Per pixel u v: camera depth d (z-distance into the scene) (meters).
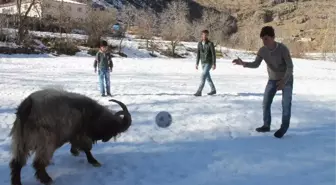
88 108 5.75
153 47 49.81
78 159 6.36
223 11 143.00
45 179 5.23
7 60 27.89
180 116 9.57
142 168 5.98
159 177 5.61
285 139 7.62
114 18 51.81
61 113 5.30
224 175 5.71
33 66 24.42
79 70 22.91
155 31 64.81
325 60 62.66
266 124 8.20
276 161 6.30
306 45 93.19
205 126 8.65
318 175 5.68
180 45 54.53
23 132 5.02
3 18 40.59
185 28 67.38
